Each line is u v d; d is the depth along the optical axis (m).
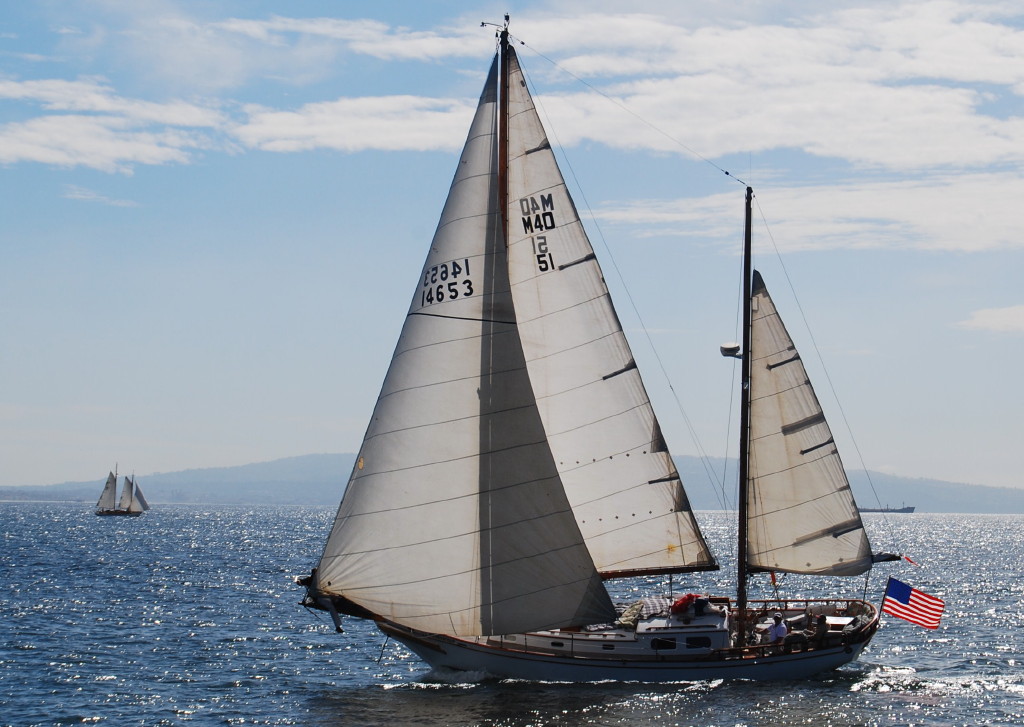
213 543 194.75
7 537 198.38
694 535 45.22
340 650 60.25
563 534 41.53
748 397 49.38
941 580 123.81
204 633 67.38
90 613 77.75
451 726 39.69
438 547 41.00
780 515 49.72
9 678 51.69
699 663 45.12
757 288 49.56
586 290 44.66
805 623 48.91
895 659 57.16
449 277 41.56
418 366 41.47
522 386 41.41
